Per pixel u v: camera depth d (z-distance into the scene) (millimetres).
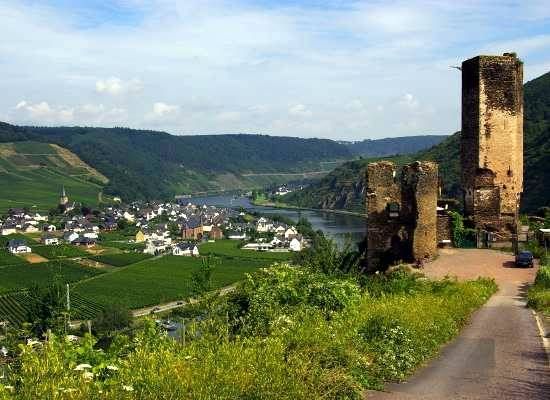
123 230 187125
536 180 96500
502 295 22797
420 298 17406
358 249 31750
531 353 12992
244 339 10375
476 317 17969
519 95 34312
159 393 7488
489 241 33625
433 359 12695
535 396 9883
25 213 191625
